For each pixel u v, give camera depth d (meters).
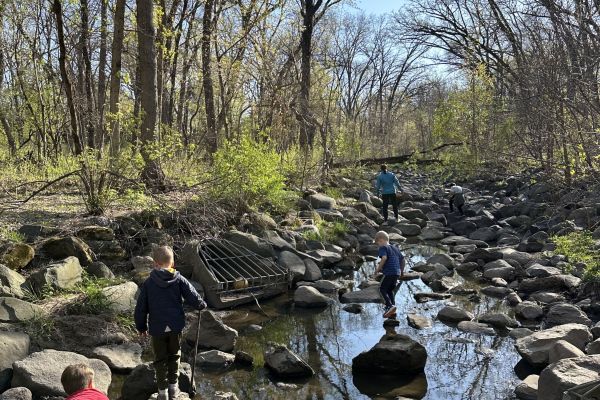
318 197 14.85
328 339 7.38
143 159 10.72
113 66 12.54
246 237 9.95
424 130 47.16
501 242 13.05
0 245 7.79
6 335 5.71
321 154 18.89
